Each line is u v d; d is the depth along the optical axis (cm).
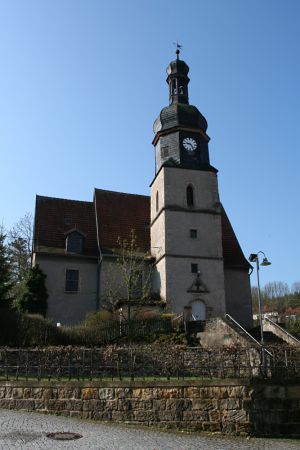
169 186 3644
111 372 1766
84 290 3659
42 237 3762
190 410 1559
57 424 1431
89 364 1781
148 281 3681
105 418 1563
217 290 3472
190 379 1602
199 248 3538
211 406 1565
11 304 2895
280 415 1595
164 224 3528
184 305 3366
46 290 3538
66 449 1154
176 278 3416
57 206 4100
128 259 3628
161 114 3919
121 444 1256
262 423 1573
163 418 1554
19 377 1758
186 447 1295
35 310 3406
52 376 1773
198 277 3453
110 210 4184
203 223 3619
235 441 1449
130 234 4038
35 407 1603
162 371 1777
